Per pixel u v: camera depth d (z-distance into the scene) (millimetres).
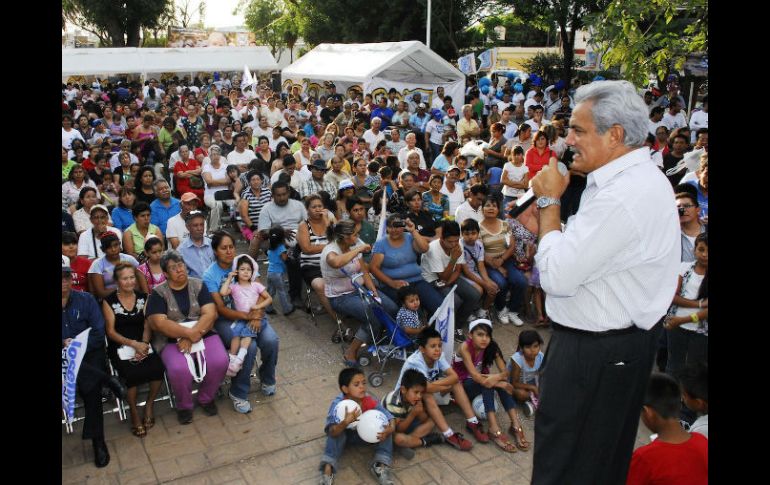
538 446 2176
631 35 8055
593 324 1986
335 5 26250
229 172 9250
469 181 8703
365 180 9125
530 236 6719
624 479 2201
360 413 4285
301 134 11594
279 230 6863
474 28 26453
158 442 4730
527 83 19516
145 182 8438
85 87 23438
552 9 20250
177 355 4852
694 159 7672
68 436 4824
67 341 4535
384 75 18250
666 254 1938
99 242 6312
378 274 6266
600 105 1929
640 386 2074
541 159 8758
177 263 4906
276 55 47625
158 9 37938
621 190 1896
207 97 21531
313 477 4328
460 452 4680
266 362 5312
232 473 4367
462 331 6629
